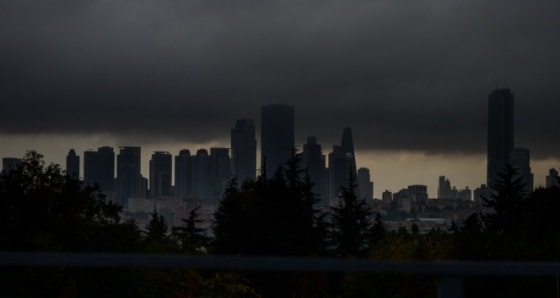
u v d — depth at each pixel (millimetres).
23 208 55688
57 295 48094
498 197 112688
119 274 52281
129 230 61188
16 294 47156
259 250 87750
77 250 57188
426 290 60094
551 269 7457
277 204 87812
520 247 65812
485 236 67812
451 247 68625
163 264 7297
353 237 115562
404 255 72125
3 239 54219
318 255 89875
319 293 77250
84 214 60938
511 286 47656
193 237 110188
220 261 7258
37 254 7320
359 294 68125
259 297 70438
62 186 59531
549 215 74625
